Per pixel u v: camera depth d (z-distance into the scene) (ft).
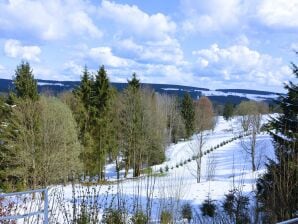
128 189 49.08
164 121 187.93
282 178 25.81
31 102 104.58
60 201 24.66
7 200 25.00
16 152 96.22
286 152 27.91
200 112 237.25
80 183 29.73
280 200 24.32
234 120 345.72
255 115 190.19
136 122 148.46
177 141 231.30
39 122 102.94
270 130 51.72
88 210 23.11
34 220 23.88
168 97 251.39
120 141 150.82
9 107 107.76
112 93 150.51
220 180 117.80
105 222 23.54
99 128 143.74
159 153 161.79
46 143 98.32
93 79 146.61
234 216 26.84
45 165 88.33
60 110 117.91
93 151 141.49
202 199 74.49
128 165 148.15
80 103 142.82
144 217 24.80
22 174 90.43
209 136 250.98
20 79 116.26
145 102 158.51
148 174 31.19
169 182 33.78
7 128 102.27
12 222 23.62
